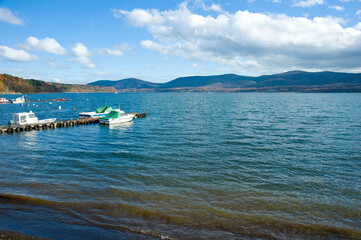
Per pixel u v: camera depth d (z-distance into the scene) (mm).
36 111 81500
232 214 12539
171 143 29078
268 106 96125
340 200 14227
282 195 14820
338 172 18969
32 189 15344
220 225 11609
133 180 17016
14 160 21953
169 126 43000
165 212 12664
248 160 22094
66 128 42969
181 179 17281
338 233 11133
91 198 14125
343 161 21781
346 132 35562
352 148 26250
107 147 27234
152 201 13828
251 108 85312
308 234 11031
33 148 26906
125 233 10906
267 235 10945
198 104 114500
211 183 16609
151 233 10930
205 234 10930
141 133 36312
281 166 20422
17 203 13516
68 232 10930
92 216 12273
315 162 21531
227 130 38062
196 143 28984
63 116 65312
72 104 123250
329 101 137500
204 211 12805
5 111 81062
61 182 16531
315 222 11945
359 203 13859
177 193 14906
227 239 10609
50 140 31734
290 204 13680
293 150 25594
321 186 16250
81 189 15375
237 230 11258
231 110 77000
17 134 36781
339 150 25484
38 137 34094
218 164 20875
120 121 48031
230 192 15148
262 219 12141
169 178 17453
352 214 12688
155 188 15625
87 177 17562
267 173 18719
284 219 12172
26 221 11797
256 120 50344
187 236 10758
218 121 49219
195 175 18141
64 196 14359
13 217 12133
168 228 11328
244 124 44562
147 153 24438
